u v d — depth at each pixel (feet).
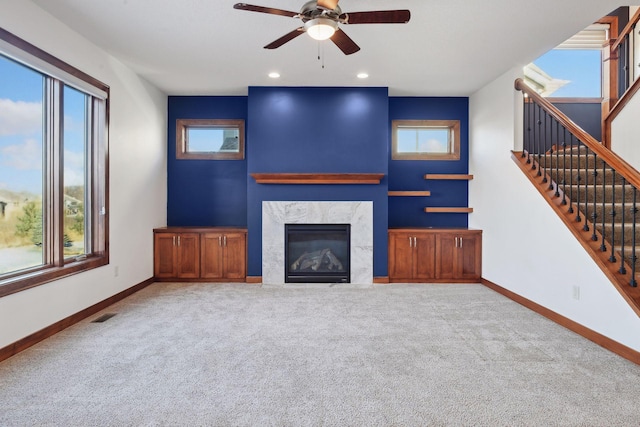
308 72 14.30
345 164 16.22
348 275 16.03
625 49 16.52
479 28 10.52
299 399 6.75
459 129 17.78
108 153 12.57
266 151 16.19
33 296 9.15
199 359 8.40
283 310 12.22
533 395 6.93
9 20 8.35
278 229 16.06
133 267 14.38
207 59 12.94
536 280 12.18
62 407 6.40
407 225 18.02
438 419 6.16
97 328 10.37
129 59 12.96
